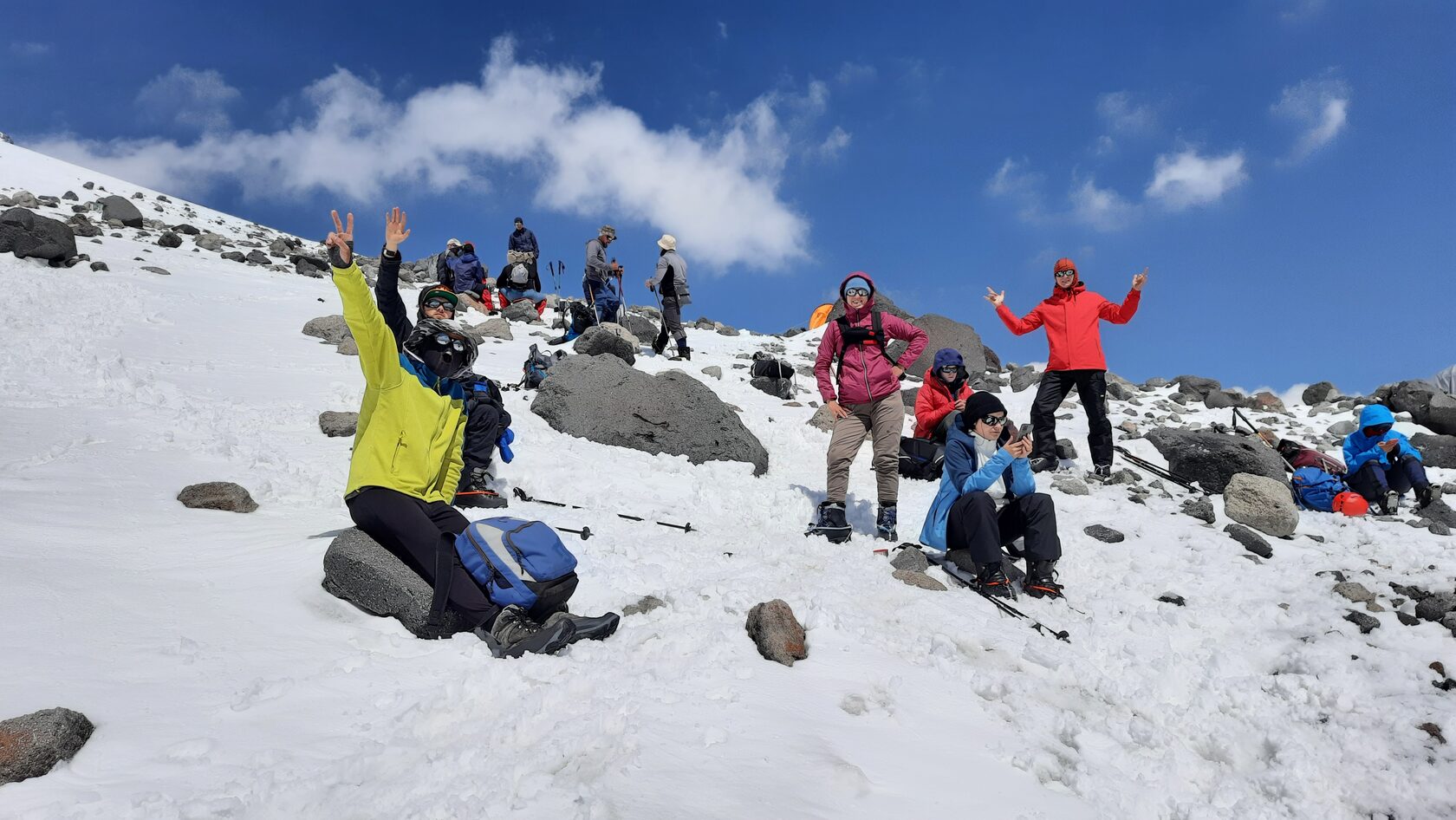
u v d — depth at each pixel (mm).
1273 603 5586
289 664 3273
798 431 10648
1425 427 11891
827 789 2740
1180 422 12445
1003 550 6070
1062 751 3438
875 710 3508
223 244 20859
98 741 2578
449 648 3615
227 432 7074
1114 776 3273
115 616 3420
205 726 2744
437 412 4266
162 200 29797
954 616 4820
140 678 2980
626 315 16047
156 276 15211
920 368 16312
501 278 19250
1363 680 4480
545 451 8102
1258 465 8602
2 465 5469
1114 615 5379
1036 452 9430
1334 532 7367
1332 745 3902
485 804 2387
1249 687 4352
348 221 3996
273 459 6441
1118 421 12102
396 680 3262
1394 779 3615
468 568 3834
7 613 3248
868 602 4875
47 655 3008
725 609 4375
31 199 22500
